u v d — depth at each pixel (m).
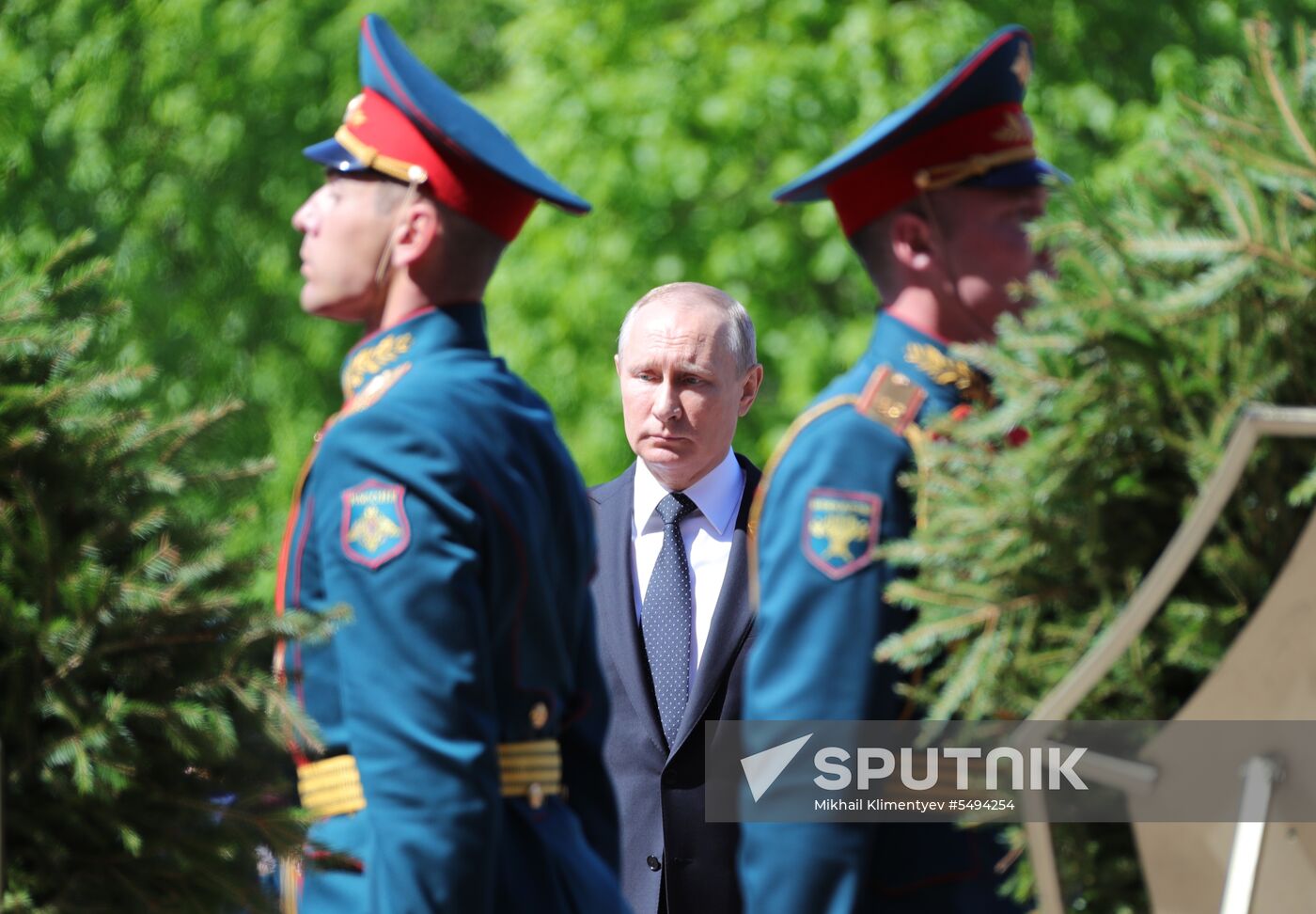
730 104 27.11
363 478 7.79
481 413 8.05
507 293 28.08
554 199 8.61
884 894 7.53
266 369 33.22
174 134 33.88
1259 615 5.95
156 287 33.59
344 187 8.55
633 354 9.95
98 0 33.59
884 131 8.28
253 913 6.66
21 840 6.35
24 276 6.98
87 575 6.43
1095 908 6.38
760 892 7.48
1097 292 6.25
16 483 6.51
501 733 7.91
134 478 6.78
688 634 9.89
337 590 7.70
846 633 7.45
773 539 7.76
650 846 9.66
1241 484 6.18
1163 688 6.23
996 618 6.39
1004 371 6.41
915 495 7.66
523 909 7.73
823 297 28.36
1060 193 6.42
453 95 8.65
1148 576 6.14
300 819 6.71
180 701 6.49
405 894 7.33
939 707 6.36
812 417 7.96
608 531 10.25
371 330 8.54
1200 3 29.19
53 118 32.66
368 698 7.52
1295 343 6.23
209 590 6.73
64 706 6.31
